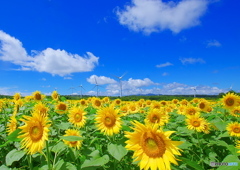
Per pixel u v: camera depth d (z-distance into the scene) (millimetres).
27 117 857
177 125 1703
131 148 748
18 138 908
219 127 1378
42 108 1422
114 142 1041
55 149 909
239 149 999
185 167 891
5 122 1551
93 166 822
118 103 3242
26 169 1065
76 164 961
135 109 2336
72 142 1095
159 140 724
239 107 1862
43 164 982
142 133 748
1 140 1340
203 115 1966
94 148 1157
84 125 1538
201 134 1458
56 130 1331
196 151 1291
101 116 1217
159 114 1506
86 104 2812
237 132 1355
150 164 713
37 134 833
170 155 705
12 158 895
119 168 1075
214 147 1381
